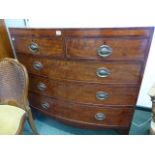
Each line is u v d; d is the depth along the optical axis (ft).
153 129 3.77
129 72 3.29
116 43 3.01
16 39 3.89
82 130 5.15
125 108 3.85
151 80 5.06
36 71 4.11
